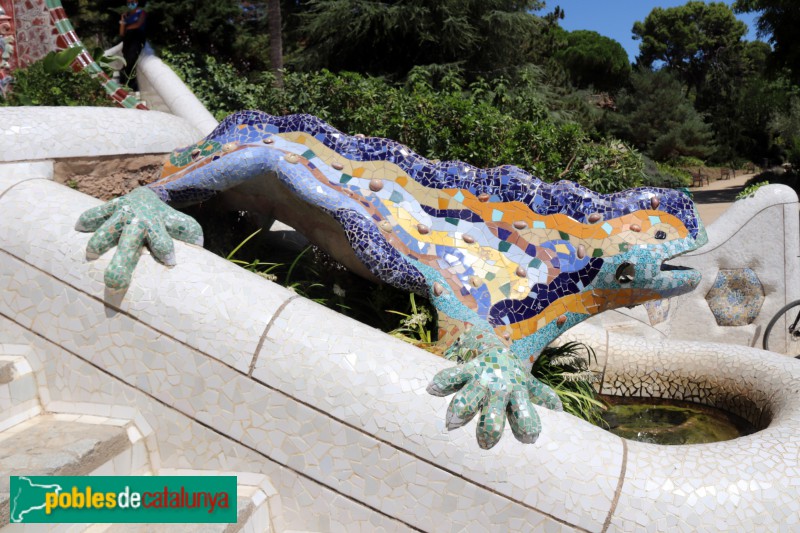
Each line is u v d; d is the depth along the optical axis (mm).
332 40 16828
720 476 2672
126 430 2869
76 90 5273
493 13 16250
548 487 2600
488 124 6934
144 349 2891
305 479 2781
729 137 41719
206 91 11109
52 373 3037
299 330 2838
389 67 16828
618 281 3520
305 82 9094
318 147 3689
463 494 2637
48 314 3004
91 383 2982
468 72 16969
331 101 8453
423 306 3906
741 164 40344
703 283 6926
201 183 3588
